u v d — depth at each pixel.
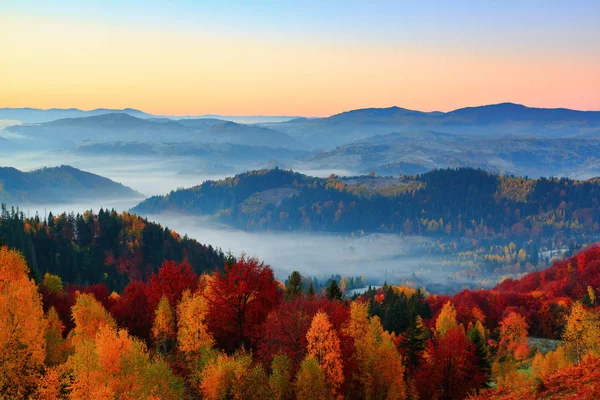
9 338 35.56
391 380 42.81
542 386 30.61
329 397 36.97
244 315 44.53
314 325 38.22
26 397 35.59
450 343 52.19
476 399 35.12
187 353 43.38
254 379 37.16
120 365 33.12
